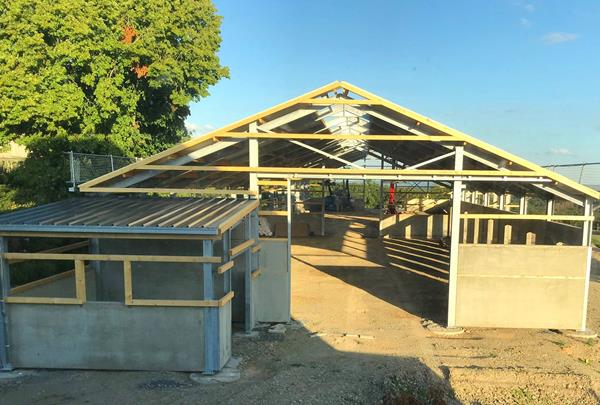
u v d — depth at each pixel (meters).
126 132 18.97
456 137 7.66
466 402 5.69
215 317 5.81
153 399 5.18
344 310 9.40
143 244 7.72
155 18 19.36
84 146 16.09
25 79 14.97
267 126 8.08
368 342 7.42
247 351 6.86
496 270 8.02
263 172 8.09
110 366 5.92
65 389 5.41
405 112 7.64
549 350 7.17
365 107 8.12
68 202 7.77
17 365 5.94
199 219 6.01
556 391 5.88
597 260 14.85
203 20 22.44
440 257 15.43
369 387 5.66
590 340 7.68
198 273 7.70
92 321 5.87
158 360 5.89
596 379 6.09
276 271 8.36
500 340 7.64
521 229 11.55
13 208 12.91
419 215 19.58
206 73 22.59
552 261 7.92
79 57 16.14
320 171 8.06
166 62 19.73
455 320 8.16
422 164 7.96
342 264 14.11
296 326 8.23
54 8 15.71
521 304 8.02
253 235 8.12
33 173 14.17
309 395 5.38
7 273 5.88
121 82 18.50
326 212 30.31
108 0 17.45
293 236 20.03
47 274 10.30
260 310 8.44
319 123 9.25
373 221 25.33
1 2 15.46
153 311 5.82
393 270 13.36
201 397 5.26
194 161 8.55
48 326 5.89
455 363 6.59
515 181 7.84
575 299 7.95
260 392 5.42
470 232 16.00
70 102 15.88
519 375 6.16
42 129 16.33
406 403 5.30
